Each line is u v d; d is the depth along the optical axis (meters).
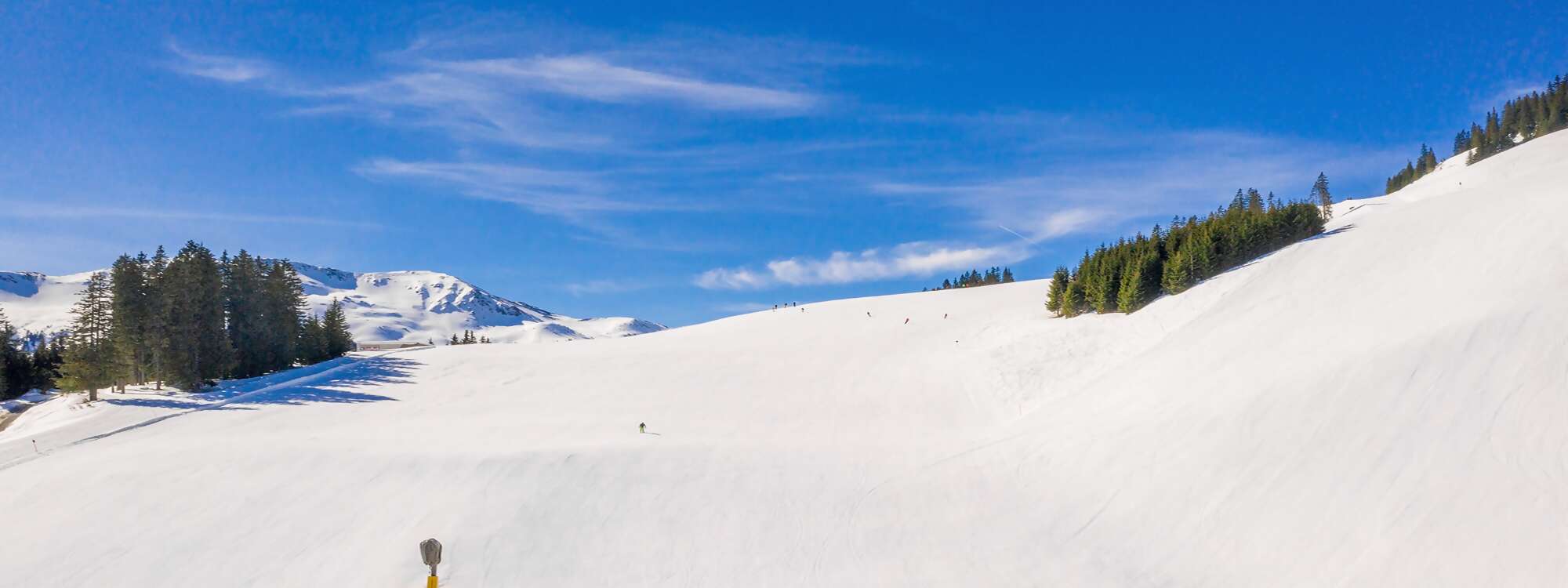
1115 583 19.80
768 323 78.50
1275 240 51.25
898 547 22.97
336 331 78.50
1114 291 51.72
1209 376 29.73
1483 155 118.06
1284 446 21.97
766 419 41.22
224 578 21.66
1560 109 117.81
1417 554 16.91
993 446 30.30
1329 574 17.55
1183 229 57.59
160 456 30.80
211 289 58.19
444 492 26.89
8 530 24.56
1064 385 39.22
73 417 46.34
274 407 46.62
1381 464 19.67
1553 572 15.20
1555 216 31.22
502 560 22.53
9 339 73.94
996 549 22.36
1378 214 51.84
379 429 39.22
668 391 48.88
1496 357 21.08
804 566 22.08
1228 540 19.97
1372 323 28.08
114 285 53.66
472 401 47.62
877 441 34.94
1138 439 26.05
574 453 30.70
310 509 25.78
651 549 23.30
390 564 22.08
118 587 21.27
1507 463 17.91
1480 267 29.59
